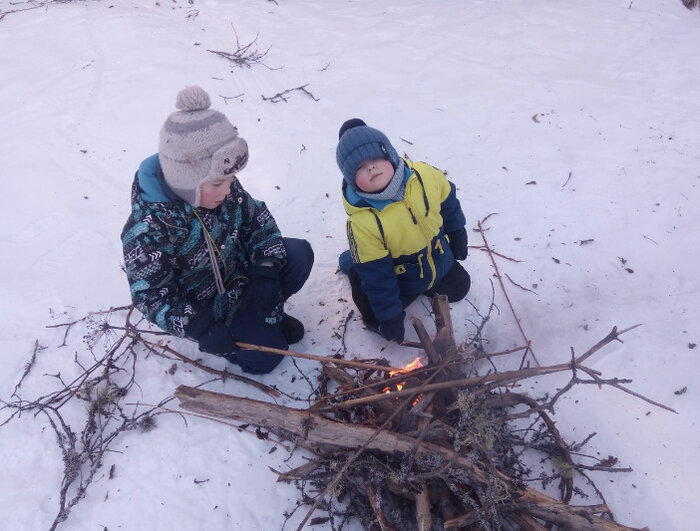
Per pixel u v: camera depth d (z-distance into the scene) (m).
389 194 2.36
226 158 1.91
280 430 2.36
